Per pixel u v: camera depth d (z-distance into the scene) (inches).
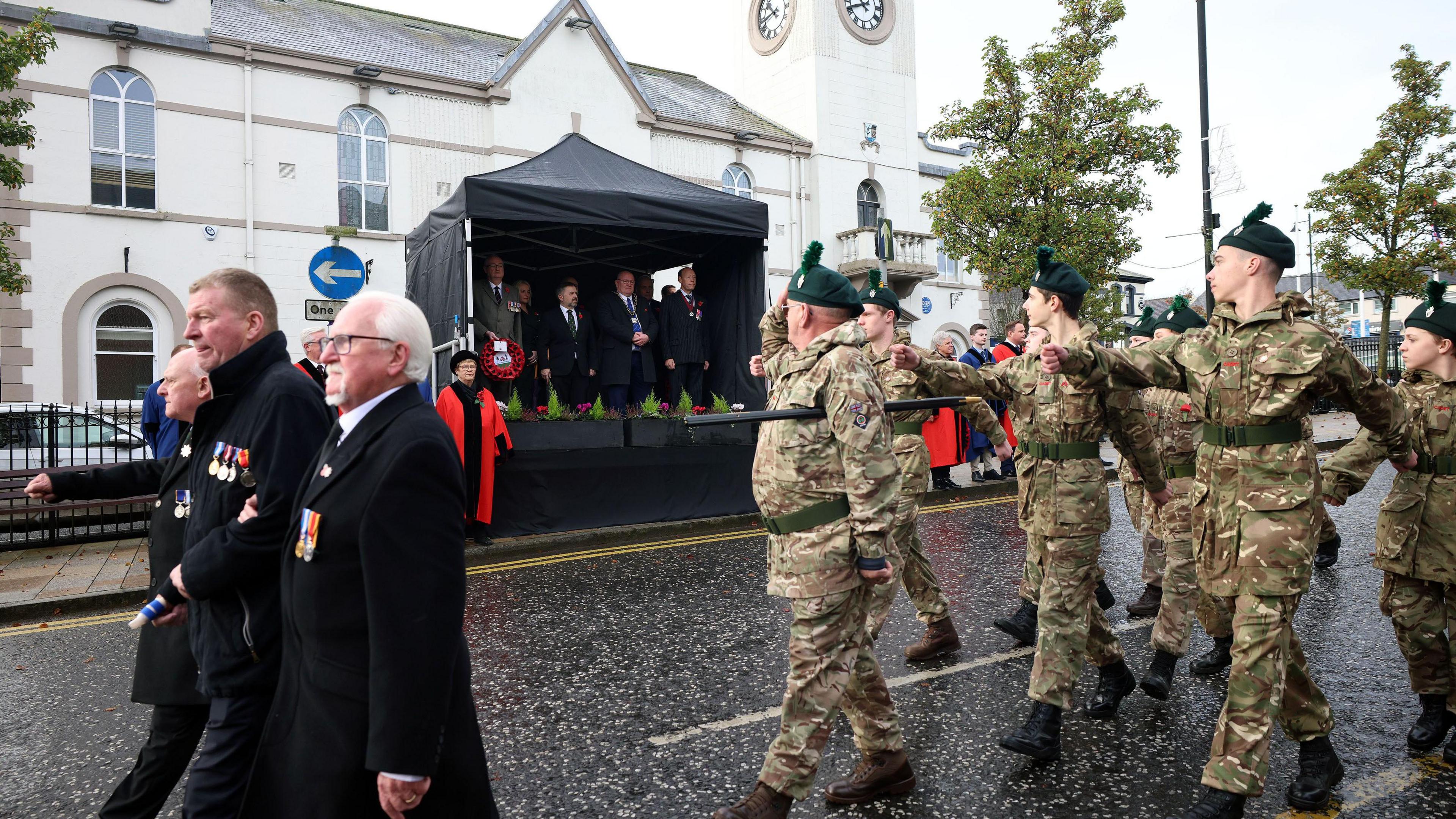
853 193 922.7
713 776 133.9
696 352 421.4
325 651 77.7
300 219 634.8
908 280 904.9
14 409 439.5
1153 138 629.0
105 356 574.6
